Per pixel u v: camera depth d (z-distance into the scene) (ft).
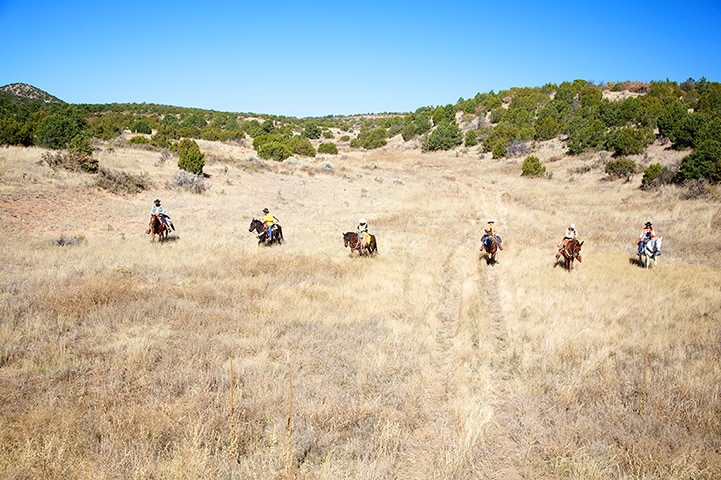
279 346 29.58
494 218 95.71
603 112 207.31
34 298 33.91
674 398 23.34
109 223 68.03
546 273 50.96
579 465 18.08
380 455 18.80
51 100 527.81
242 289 40.63
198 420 19.30
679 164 115.96
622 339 31.68
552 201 115.03
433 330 33.73
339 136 366.43
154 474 16.20
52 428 18.17
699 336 31.68
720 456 18.31
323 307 37.60
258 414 21.26
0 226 56.39
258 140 198.80
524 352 29.58
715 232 71.36
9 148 98.63
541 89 341.00
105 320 31.55
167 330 31.12
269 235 61.31
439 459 18.58
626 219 86.28
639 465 17.98
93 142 124.57
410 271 51.70
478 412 22.36
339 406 22.18
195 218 78.33
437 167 202.49
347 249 62.23
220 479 16.49
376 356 28.48
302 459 18.65
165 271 45.70
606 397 23.70
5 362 24.68
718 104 193.16
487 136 239.50
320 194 119.24
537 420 22.00
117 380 23.22
